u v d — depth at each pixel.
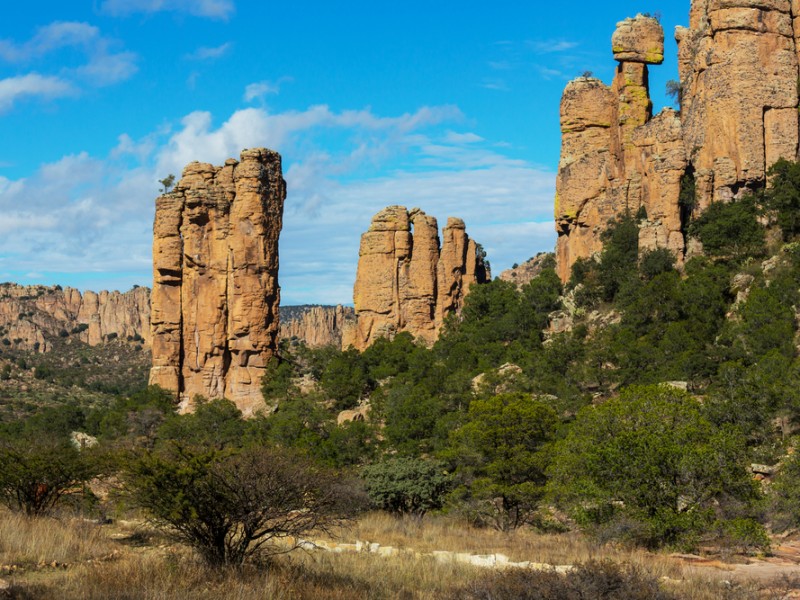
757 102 101.06
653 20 119.50
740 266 93.31
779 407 57.78
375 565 26.62
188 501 23.72
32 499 34.06
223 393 119.62
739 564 31.80
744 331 76.94
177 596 20.36
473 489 48.06
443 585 24.09
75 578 22.08
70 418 117.00
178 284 122.88
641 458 37.84
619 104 118.50
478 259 146.38
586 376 84.44
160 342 121.94
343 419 96.12
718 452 38.44
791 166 97.06
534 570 23.66
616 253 107.69
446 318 128.88
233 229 120.81
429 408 80.19
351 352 119.00
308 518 25.81
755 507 38.50
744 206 97.94
